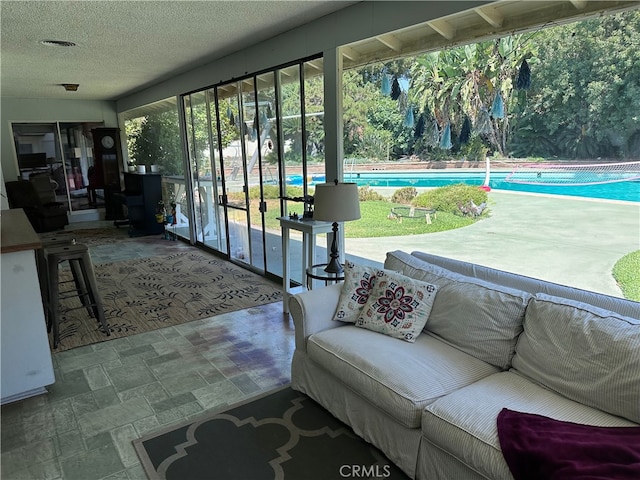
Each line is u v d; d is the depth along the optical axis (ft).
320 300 8.08
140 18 10.48
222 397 8.16
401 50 9.98
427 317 7.55
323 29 11.18
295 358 8.20
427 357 6.73
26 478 6.16
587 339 5.65
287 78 13.08
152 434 7.09
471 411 5.40
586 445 4.52
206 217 20.18
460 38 8.86
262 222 15.76
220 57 15.80
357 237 12.10
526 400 5.63
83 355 9.98
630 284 7.11
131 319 12.12
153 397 8.18
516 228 8.68
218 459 6.49
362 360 6.66
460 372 6.40
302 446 6.75
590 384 5.46
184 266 17.75
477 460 4.92
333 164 11.75
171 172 23.07
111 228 26.50
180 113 20.12
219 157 17.93
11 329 7.86
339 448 6.70
